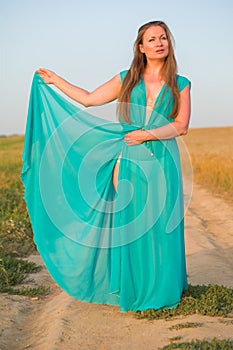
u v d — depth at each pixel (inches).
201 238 432.5
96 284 223.1
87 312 224.1
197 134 3009.4
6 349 199.9
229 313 216.8
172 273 214.4
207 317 210.7
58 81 229.9
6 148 2239.2
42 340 202.8
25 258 353.7
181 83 215.3
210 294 232.1
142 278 215.6
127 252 214.7
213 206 637.3
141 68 217.6
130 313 220.5
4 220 455.2
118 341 194.4
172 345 179.3
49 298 264.4
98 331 204.1
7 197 617.3
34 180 232.4
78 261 221.6
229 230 482.6
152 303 215.3
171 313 213.6
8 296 260.5
